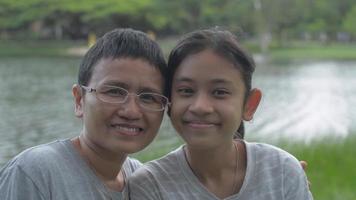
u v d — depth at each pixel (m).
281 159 3.25
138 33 3.19
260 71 44.84
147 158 10.59
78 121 19.78
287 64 52.94
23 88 30.38
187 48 3.07
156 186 3.12
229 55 3.06
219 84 3.05
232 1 67.75
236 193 3.18
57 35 69.88
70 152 3.11
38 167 2.96
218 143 3.09
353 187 7.89
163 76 3.16
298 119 21.55
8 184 2.97
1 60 50.09
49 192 2.95
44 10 66.38
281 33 74.44
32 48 62.09
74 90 3.29
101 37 3.22
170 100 3.17
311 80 38.31
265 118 21.41
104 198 3.08
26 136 17.09
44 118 20.45
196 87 3.06
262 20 65.94
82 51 60.56
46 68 42.97
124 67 3.07
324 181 8.09
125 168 3.44
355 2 75.44
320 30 76.50
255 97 3.25
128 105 3.07
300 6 70.06
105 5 66.06
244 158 3.26
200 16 68.88
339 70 47.56
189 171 3.16
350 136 12.27
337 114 23.30
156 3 68.25
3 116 20.86
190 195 3.12
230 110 3.07
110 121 3.10
